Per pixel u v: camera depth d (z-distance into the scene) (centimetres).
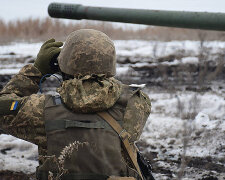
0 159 1811
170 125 2241
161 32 3594
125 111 920
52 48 979
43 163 904
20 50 5397
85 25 4100
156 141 2047
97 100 873
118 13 932
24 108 897
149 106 987
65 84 902
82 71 895
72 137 884
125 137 903
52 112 898
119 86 930
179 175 1162
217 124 2305
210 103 2839
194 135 2105
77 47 897
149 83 3559
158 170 1725
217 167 1780
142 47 4997
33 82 966
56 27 5541
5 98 916
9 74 3716
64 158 866
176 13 852
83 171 880
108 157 883
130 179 879
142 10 897
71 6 991
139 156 980
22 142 2039
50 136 892
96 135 886
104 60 901
